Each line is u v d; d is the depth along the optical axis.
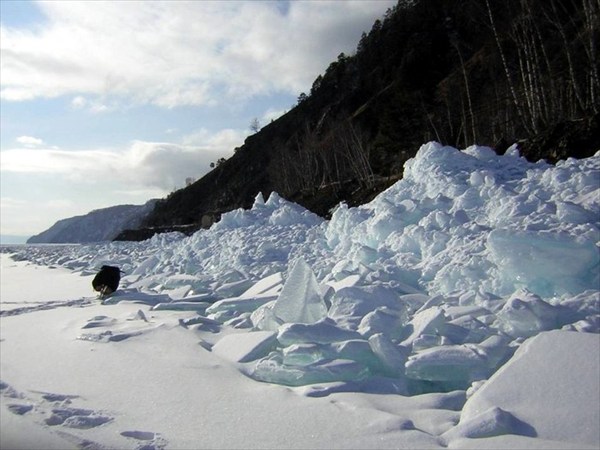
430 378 4.07
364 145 43.78
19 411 3.93
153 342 5.51
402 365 4.18
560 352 3.60
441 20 57.41
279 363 4.47
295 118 79.12
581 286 5.26
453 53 48.72
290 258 10.72
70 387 4.42
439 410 3.54
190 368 4.68
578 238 5.30
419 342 4.50
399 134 39.81
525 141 17.66
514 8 30.14
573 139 15.84
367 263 7.88
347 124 47.12
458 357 4.00
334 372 4.14
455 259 6.43
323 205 34.94
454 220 7.80
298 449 3.14
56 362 5.11
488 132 27.88
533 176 8.86
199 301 8.32
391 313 4.97
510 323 4.55
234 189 75.75
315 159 46.81
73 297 10.07
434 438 3.11
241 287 8.59
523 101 24.92
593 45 18.81
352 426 3.35
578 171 8.12
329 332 4.62
